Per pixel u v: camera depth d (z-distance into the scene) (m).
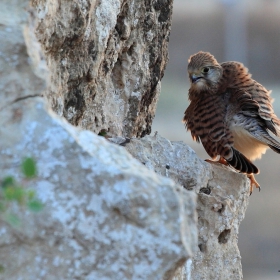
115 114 11.80
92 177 6.56
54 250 6.52
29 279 6.50
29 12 7.16
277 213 26.33
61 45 9.36
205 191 10.56
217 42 48.50
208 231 10.25
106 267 6.52
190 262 9.63
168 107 35.56
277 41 48.88
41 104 6.75
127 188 6.52
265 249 24.95
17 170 6.55
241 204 10.88
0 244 6.49
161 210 6.56
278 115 35.09
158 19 12.45
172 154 10.45
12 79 6.71
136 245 6.52
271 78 47.19
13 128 6.65
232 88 13.85
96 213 6.53
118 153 6.90
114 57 11.25
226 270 10.55
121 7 11.05
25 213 6.50
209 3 49.66
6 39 6.72
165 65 13.20
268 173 28.58
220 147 13.13
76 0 9.32
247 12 49.69
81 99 10.26
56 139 6.63
